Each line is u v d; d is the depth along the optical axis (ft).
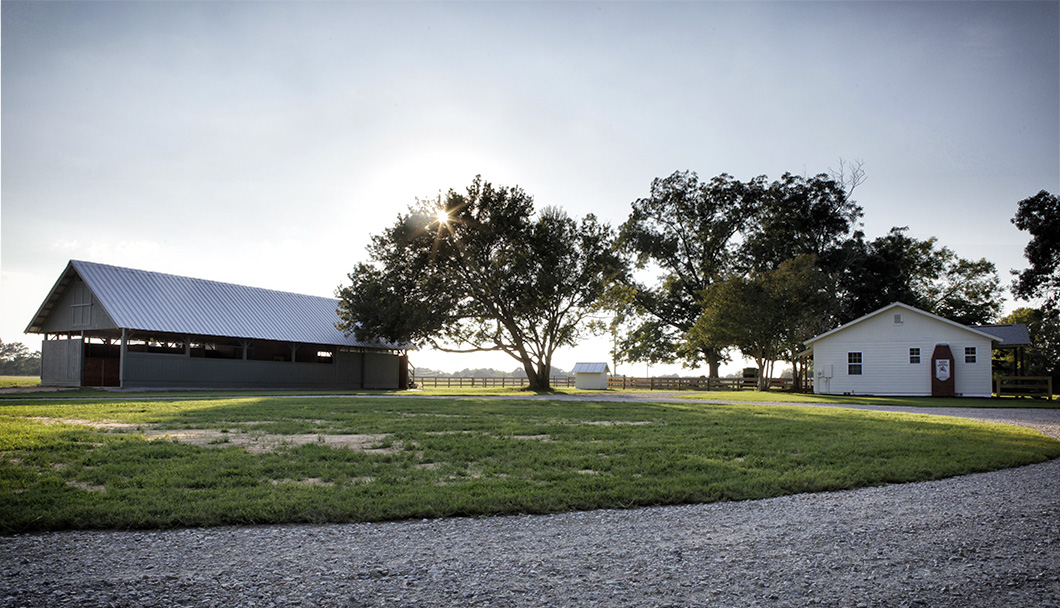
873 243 165.37
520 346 130.52
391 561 14.42
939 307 191.01
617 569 14.03
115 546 15.29
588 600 12.21
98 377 111.24
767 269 160.45
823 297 133.08
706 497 20.76
